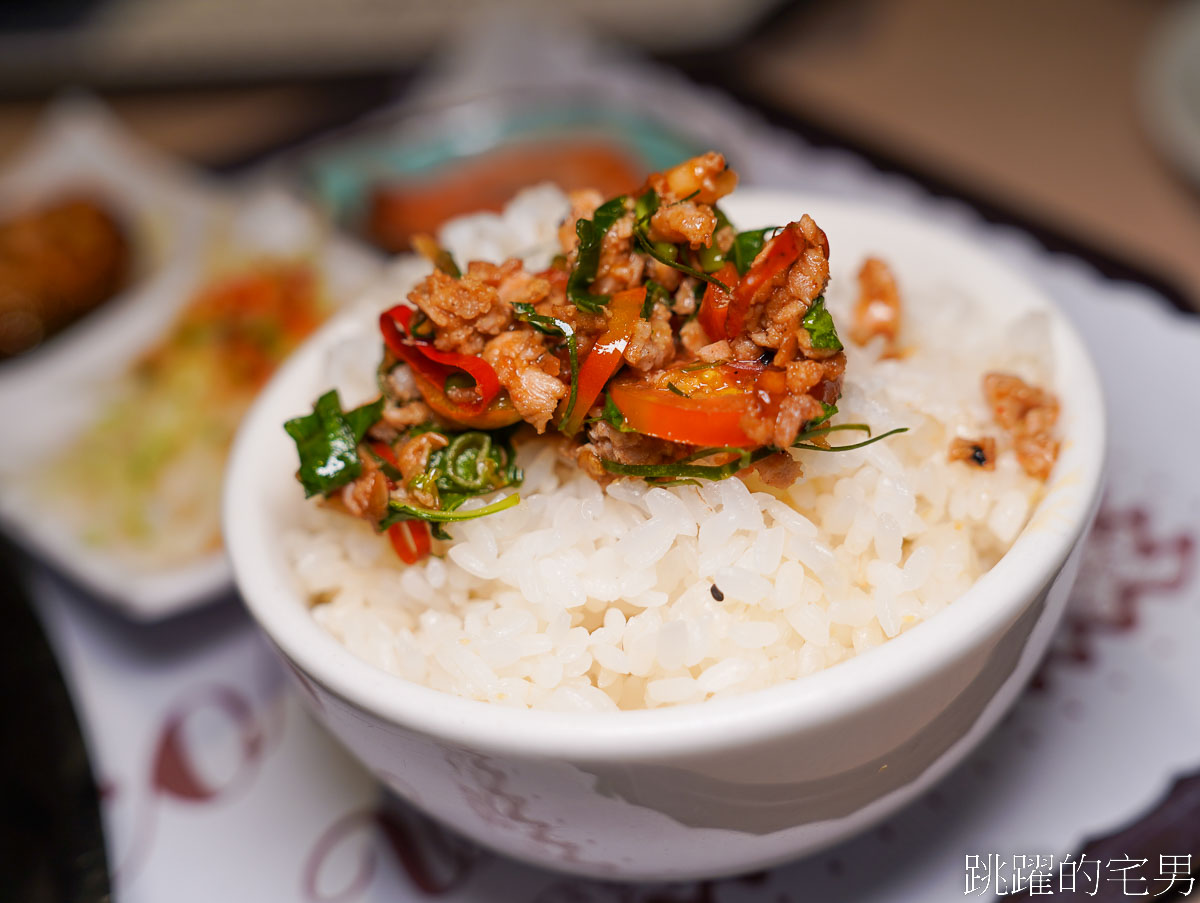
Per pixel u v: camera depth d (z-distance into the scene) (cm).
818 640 17
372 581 19
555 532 17
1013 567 16
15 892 19
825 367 17
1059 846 19
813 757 15
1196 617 21
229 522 18
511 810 16
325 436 18
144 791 22
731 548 17
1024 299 20
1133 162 36
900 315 20
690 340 18
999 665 16
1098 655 21
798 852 17
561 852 17
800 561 17
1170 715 20
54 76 46
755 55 42
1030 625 16
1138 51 41
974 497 18
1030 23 43
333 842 21
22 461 29
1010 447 18
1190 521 22
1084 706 20
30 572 26
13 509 28
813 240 17
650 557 17
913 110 39
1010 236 27
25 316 33
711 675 16
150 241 35
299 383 20
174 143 41
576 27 42
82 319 34
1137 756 19
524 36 38
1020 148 37
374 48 43
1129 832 19
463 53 38
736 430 16
